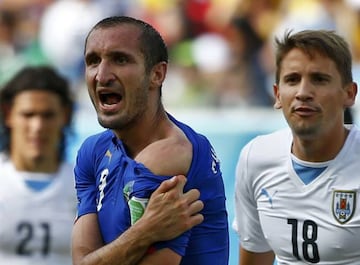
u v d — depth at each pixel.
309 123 13.07
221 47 37.34
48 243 17.05
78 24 38.28
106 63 11.38
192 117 33.97
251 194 14.73
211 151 12.18
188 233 11.63
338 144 13.62
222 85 36.56
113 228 11.88
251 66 36.78
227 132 30.73
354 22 37.53
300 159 13.82
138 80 11.41
